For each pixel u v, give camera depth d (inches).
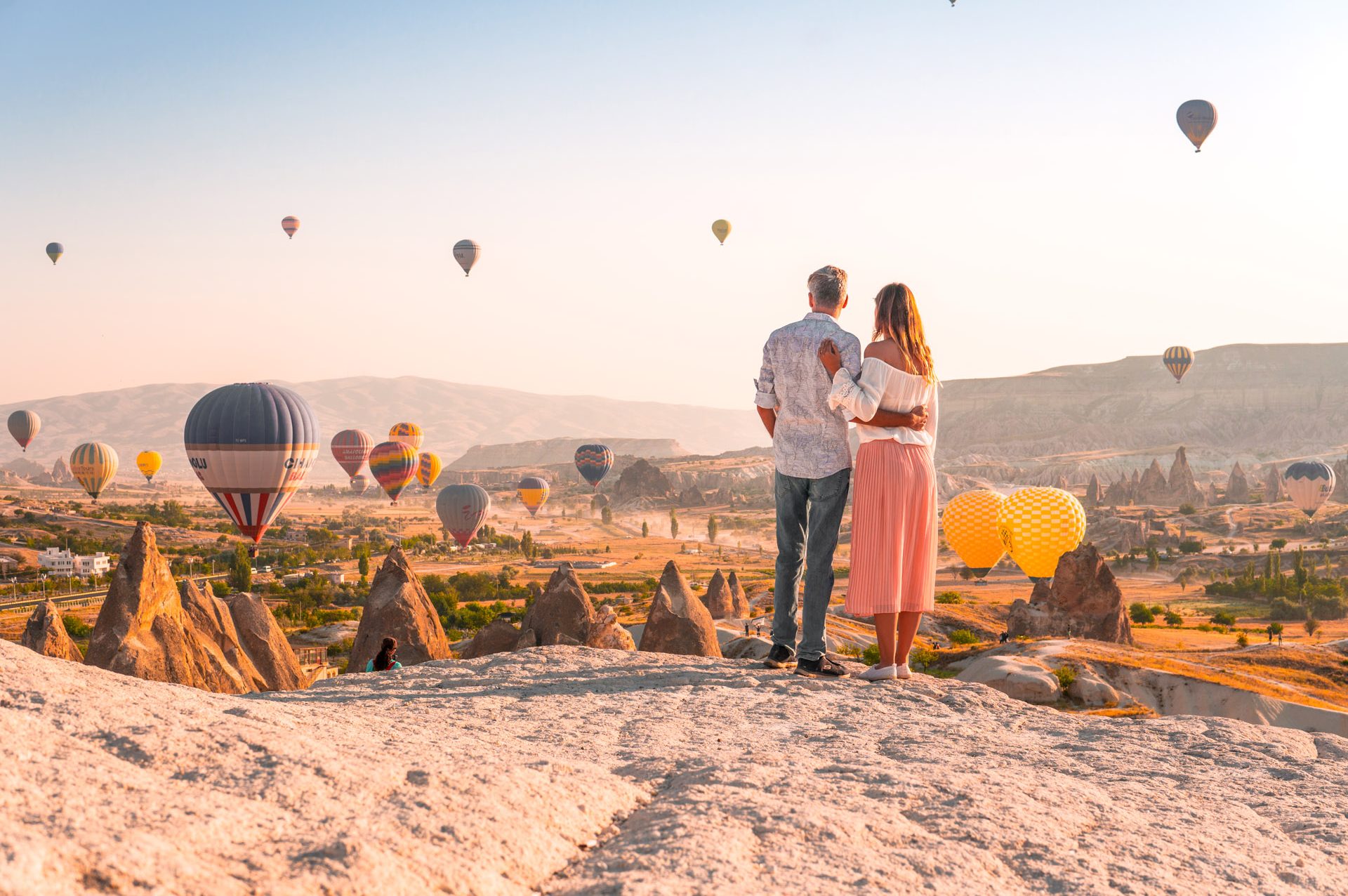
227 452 2539.4
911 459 283.9
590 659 308.2
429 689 267.6
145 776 110.9
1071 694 1640.0
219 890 88.6
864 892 109.5
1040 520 3422.7
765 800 136.3
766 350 293.3
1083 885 121.4
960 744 207.8
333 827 106.3
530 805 126.0
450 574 7332.7
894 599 281.6
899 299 280.8
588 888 106.7
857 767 168.6
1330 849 151.4
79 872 85.4
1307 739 227.6
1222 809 167.8
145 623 1101.1
